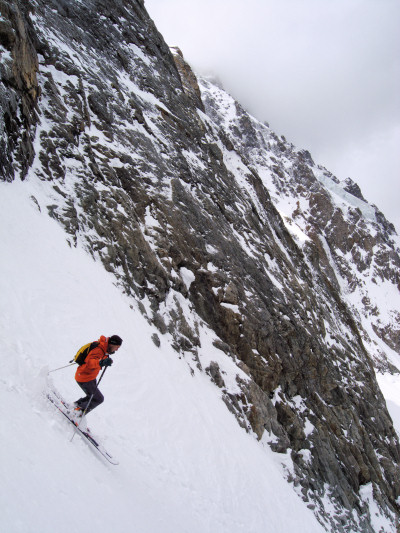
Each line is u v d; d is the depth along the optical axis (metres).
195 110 37.84
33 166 14.71
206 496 9.98
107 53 29.59
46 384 6.61
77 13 29.45
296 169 137.38
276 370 21.42
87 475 5.99
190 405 12.77
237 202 31.95
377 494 24.30
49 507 4.81
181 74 51.94
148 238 18.52
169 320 16.28
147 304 15.73
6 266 9.95
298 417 21.62
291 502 14.27
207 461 11.29
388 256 117.88
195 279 20.05
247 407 16.95
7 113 13.59
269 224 39.50
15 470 4.85
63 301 10.62
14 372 6.59
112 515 5.76
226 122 148.88
